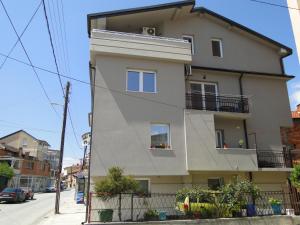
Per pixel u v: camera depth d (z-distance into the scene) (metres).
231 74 18.19
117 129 14.38
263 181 16.28
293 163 17.25
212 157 14.83
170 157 14.58
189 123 15.13
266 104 18.36
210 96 16.84
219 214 12.53
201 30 18.92
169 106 15.34
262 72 18.83
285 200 14.83
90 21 16.28
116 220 13.19
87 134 39.94
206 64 18.31
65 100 22.39
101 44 15.05
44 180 72.44
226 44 19.17
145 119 14.84
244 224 12.25
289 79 19.17
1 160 49.84
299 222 12.87
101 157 13.84
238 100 17.47
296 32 8.97
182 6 17.62
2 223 14.83
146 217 12.42
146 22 18.02
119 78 15.07
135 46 15.46
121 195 13.21
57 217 17.36
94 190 12.52
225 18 19.16
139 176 14.33
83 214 19.02
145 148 14.43
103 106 14.52
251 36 19.72
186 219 12.20
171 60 15.90
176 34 18.39
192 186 14.77
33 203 28.92
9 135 69.44
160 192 14.52
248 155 15.38
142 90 15.39
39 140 73.31
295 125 18.59
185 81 17.12
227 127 17.09
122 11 16.58
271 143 17.67
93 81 16.80
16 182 52.03
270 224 12.59
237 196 12.84
